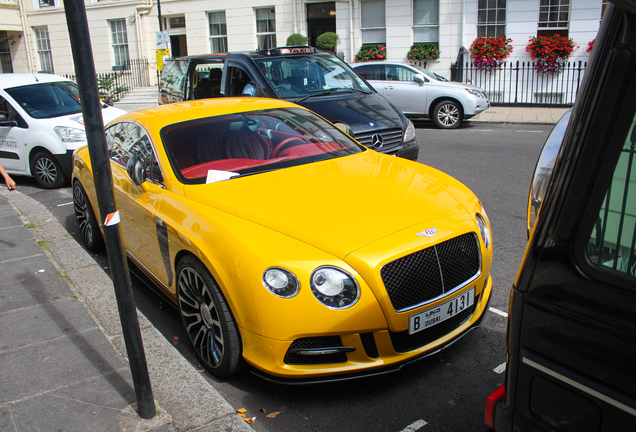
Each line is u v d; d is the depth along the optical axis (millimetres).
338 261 2697
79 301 4113
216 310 2939
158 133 4008
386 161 4059
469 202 3375
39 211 6629
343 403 2889
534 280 1577
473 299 3074
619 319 1394
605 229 1428
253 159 3926
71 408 2814
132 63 21094
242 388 3062
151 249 3756
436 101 12773
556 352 1540
